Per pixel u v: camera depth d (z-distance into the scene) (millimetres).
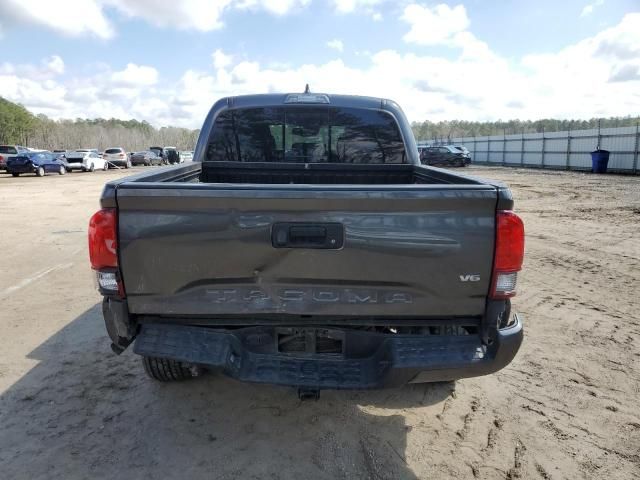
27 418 3131
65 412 3209
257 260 2367
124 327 2482
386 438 2959
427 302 2434
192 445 2867
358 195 2277
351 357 2623
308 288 2424
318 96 4477
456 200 2305
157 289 2430
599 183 22016
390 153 4598
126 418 3146
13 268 6938
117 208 2357
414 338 2527
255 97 4473
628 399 3443
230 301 2441
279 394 3463
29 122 95875
